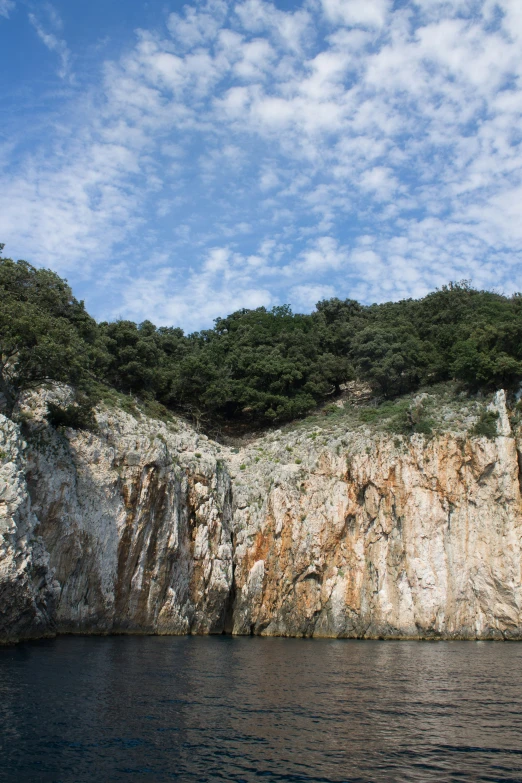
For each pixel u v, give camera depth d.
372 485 65.25
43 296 60.44
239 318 116.62
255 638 58.75
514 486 62.12
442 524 62.56
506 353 75.06
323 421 81.38
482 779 18.22
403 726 23.86
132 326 79.94
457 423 67.19
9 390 49.19
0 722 22.08
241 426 89.69
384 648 50.56
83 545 50.31
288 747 20.86
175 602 57.72
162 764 18.75
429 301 109.69
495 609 59.72
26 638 41.94
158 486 57.53
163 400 84.31
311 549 64.44
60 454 50.19
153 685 29.98
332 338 101.50
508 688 32.22
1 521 38.31
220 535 64.56
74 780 17.19
